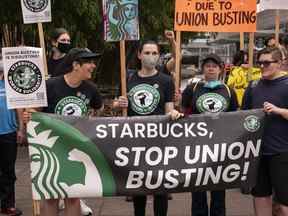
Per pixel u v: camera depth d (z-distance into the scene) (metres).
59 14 14.34
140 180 5.97
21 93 6.14
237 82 9.16
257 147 5.99
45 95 6.08
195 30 6.92
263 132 5.97
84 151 5.89
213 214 6.95
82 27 15.36
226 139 5.99
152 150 5.96
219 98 6.73
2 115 7.78
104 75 23.78
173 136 5.98
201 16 6.90
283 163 5.90
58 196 5.91
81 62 5.89
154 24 17.05
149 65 6.54
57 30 7.79
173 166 5.98
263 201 6.15
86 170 5.91
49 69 7.71
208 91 6.78
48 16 7.05
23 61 6.16
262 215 6.12
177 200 8.69
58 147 5.88
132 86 6.59
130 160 5.95
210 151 6.00
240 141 5.99
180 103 6.97
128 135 5.94
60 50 7.68
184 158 5.99
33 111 5.95
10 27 13.45
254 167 6.02
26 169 11.05
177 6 6.91
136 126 5.96
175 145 5.98
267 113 5.93
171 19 18.20
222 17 6.88
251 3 6.84
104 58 22.94
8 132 7.80
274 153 5.91
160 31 17.92
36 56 6.18
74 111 6.03
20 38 14.11
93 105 6.24
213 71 6.77
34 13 7.05
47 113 5.91
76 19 14.87
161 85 6.55
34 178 5.91
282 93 5.90
